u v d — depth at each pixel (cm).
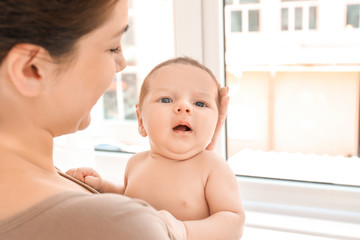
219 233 58
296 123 558
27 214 35
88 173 74
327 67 501
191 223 57
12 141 41
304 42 506
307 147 575
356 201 87
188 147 65
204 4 91
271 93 548
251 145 553
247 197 97
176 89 66
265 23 515
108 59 44
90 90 43
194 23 92
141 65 153
